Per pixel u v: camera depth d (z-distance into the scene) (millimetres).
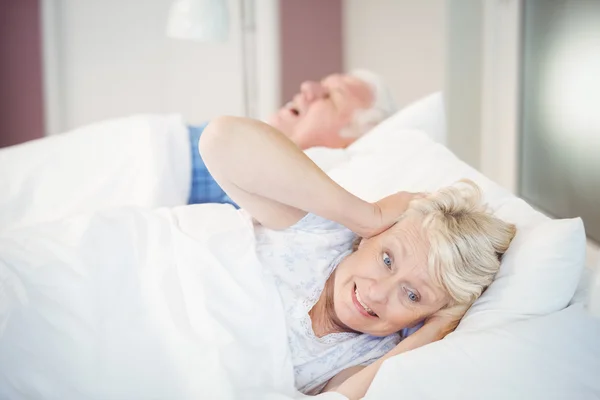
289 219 1230
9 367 1016
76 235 1167
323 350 1188
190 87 3170
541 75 2027
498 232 1203
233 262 1152
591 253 1706
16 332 1039
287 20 2998
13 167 1804
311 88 2018
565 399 1031
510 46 2141
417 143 1564
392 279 1138
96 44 3043
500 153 2227
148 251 1175
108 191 1796
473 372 1034
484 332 1084
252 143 1111
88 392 1021
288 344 1160
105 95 3094
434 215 1160
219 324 1067
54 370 1025
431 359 1043
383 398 1018
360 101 1999
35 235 1176
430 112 1729
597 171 1730
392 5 2641
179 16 1943
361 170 1516
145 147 1819
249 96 3062
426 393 1020
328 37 3088
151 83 3148
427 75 2414
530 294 1134
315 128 1975
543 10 1998
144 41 3111
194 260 1140
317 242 1245
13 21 2857
